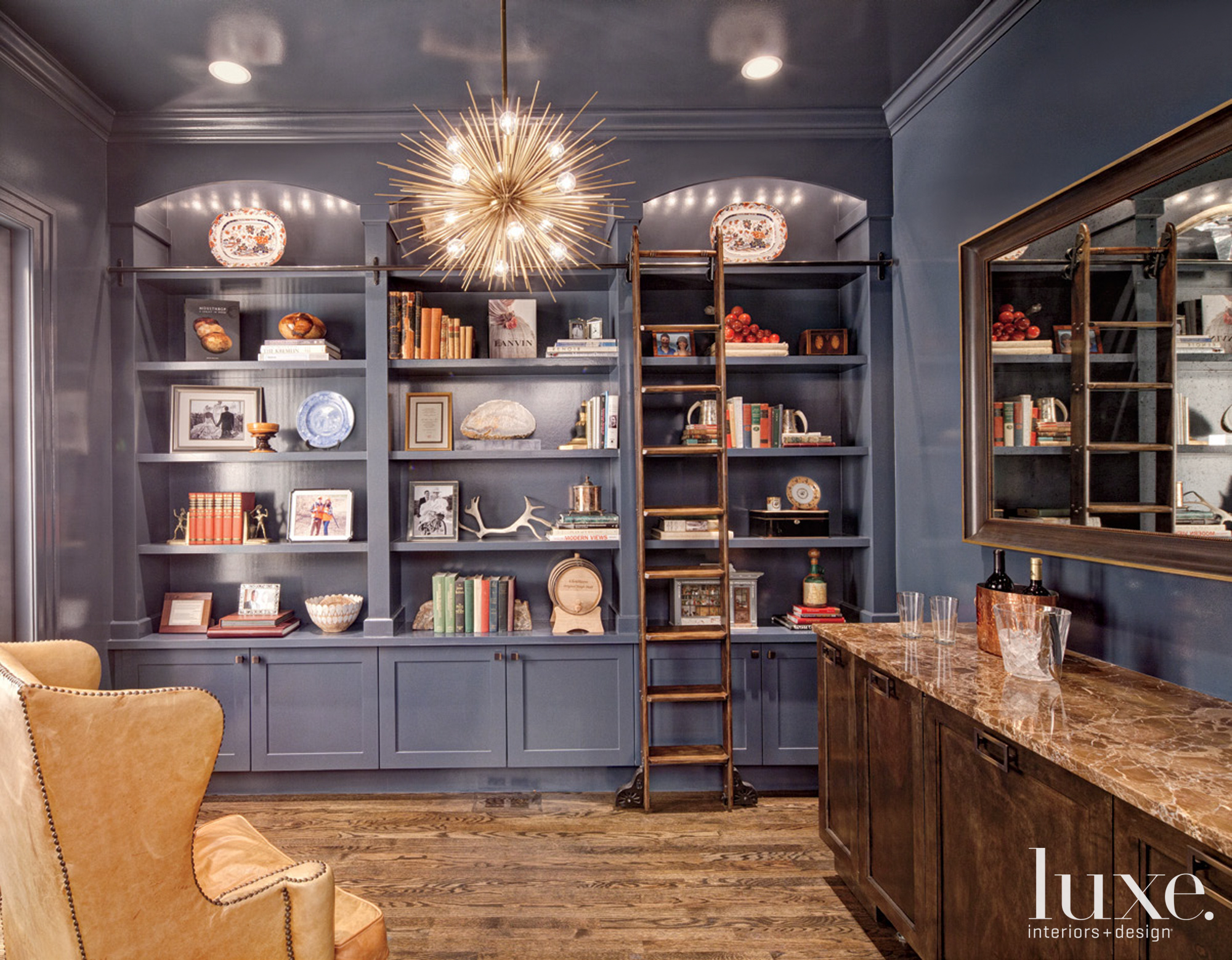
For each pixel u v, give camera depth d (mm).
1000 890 1430
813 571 3256
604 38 2553
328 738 3049
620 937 2096
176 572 3363
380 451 3104
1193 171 1568
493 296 3465
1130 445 1742
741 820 2850
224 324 3264
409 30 2482
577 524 3164
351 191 3119
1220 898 938
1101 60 1928
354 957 1424
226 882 1396
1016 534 2234
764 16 2447
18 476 2572
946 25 2508
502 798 3057
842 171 3164
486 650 3064
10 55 2451
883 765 1940
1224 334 1480
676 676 3113
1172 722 1413
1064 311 1990
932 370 2818
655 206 3477
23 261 2580
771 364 3207
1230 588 1550
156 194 3070
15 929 1288
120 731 1151
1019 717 1441
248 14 2377
